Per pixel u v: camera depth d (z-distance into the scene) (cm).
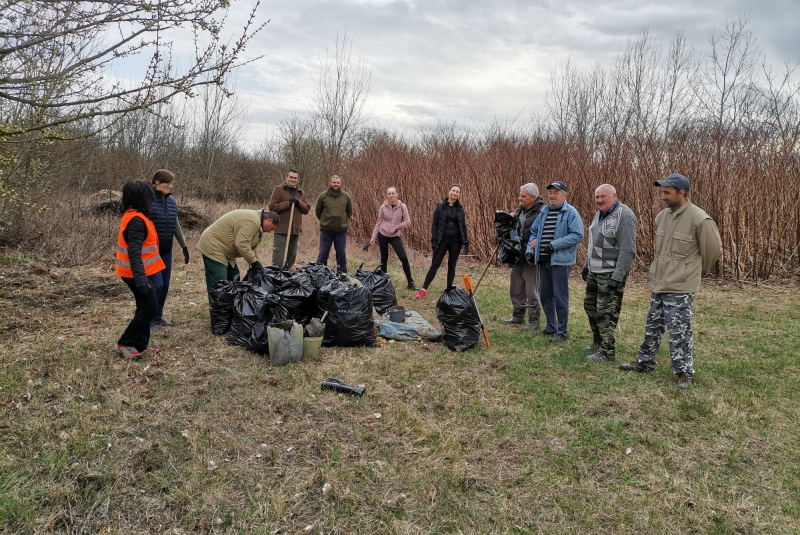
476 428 390
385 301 694
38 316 607
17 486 297
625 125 1734
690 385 462
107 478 312
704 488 319
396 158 1527
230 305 562
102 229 1041
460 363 516
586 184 1120
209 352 516
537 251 588
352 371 484
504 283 943
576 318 693
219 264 590
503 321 679
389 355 533
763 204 970
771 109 1103
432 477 326
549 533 282
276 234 782
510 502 306
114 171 1563
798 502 305
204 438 359
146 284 453
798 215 977
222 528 282
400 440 368
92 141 1020
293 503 301
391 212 827
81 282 791
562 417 406
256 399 416
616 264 501
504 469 340
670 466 343
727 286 921
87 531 275
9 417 368
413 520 290
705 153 1054
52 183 1027
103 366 458
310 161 2192
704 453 358
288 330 509
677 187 443
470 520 291
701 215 437
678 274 450
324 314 558
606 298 512
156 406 397
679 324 454
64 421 368
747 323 681
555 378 482
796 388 464
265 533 277
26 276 788
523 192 627
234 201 2022
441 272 1035
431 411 415
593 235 520
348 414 400
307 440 363
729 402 434
